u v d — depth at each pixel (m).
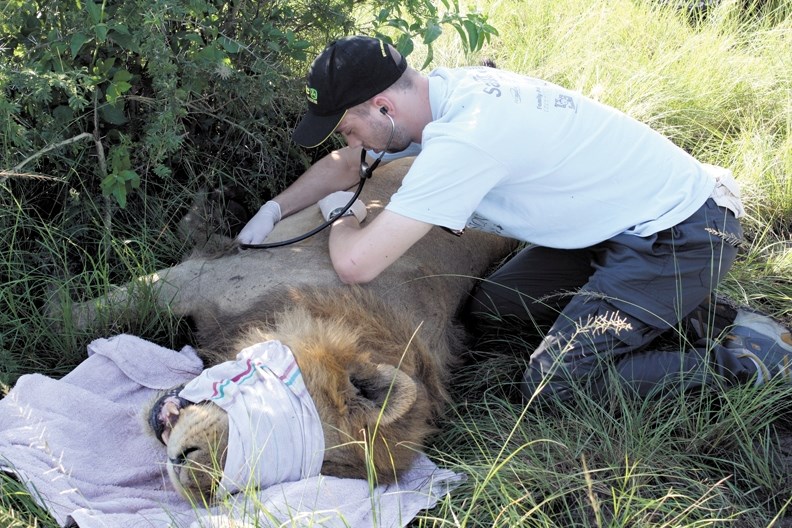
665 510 2.87
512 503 2.65
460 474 2.98
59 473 2.76
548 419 3.29
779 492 3.08
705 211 3.32
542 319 3.85
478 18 4.01
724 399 3.34
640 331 3.34
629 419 3.14
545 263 3.75
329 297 3.21
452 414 3.40
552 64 5.27
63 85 3.22
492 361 3.68
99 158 3.56
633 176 3.25
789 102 4.98
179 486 2.60
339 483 2.77
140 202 3.90
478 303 3.87
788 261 4.14
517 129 3.05
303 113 4.24
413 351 3.19
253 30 3.85
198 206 3.87
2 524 2.47
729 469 3.21
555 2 5.89
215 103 4.09
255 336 3.04
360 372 2.89
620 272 3.27
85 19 3.35
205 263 3.47
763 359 3.45
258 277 3.36
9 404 2.77
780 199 4.52
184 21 3.70
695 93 5.12
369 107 3.08
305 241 3.50
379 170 3.92
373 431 2.82
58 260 3.64
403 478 2.93
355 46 3.03
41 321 3.33
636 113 4.90
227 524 2.48
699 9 6.02
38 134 3.52
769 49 5.50
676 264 3.27
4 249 3.58
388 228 3.01
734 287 3.99
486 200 3.26
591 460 3.10
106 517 2.62
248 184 4.16
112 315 3.38
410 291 3.47
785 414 3.44
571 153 3.16
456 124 3.00
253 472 2.59
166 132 3.47
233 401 2.65
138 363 3.17
